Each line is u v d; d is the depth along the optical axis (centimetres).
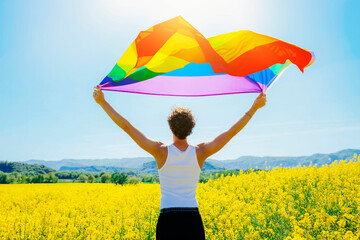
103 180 5334
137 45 336
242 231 583
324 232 495
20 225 678
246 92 396
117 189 1552
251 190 979
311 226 558
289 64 372
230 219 652
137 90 393
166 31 336
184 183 263
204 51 334
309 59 331
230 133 293
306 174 1109
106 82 349
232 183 1182
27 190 1925
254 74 376
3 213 935
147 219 748
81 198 1188
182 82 409
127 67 341
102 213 870
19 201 1346
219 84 404
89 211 890
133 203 985
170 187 263
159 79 405
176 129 274
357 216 579
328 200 684
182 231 247
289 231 559
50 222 721
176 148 273
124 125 280
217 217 699
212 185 1216
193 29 330
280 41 336
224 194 1014
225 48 343
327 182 941
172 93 408
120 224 712
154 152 272
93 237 606
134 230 674
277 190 940
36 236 643
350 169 1052
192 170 268
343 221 545
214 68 328
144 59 340
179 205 254
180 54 341
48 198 1433
